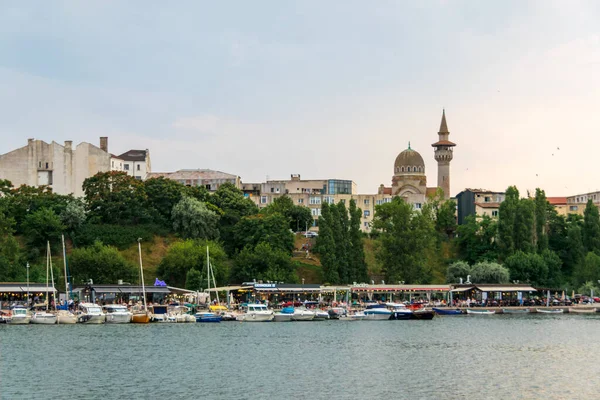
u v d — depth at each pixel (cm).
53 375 11338
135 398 9875
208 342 15075
